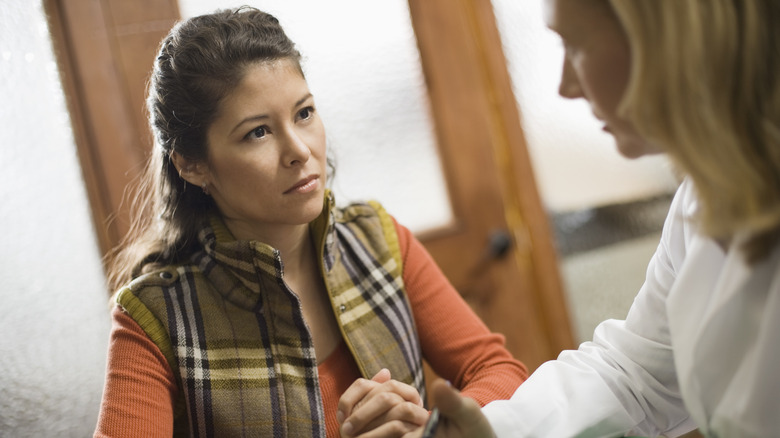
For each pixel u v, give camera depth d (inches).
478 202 77.9
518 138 80.8
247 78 37.5
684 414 37.0
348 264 45.2
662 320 35.9
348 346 42.3
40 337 68.0
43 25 66.5
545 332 80.7
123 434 37.3
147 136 68.0
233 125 37.9
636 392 36.1
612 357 37.8
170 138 40.4
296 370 40.5
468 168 77.8
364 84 75.2
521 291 78.7
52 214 67.5
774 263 26.3
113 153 67.4
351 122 74.8
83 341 68.9
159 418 38.3
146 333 39.4
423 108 76.9
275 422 39.3
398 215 76.0
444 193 77.4
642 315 37.1
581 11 26.5
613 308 85.0
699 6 23.8
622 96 27.1
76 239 68.1
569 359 39.4
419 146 76.7
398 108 76.2
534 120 82.7
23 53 66.2
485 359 45.8
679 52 23.9
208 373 39.2
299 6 73.2
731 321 27.6
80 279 68.5
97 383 69.4
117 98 67.5
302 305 43.4
